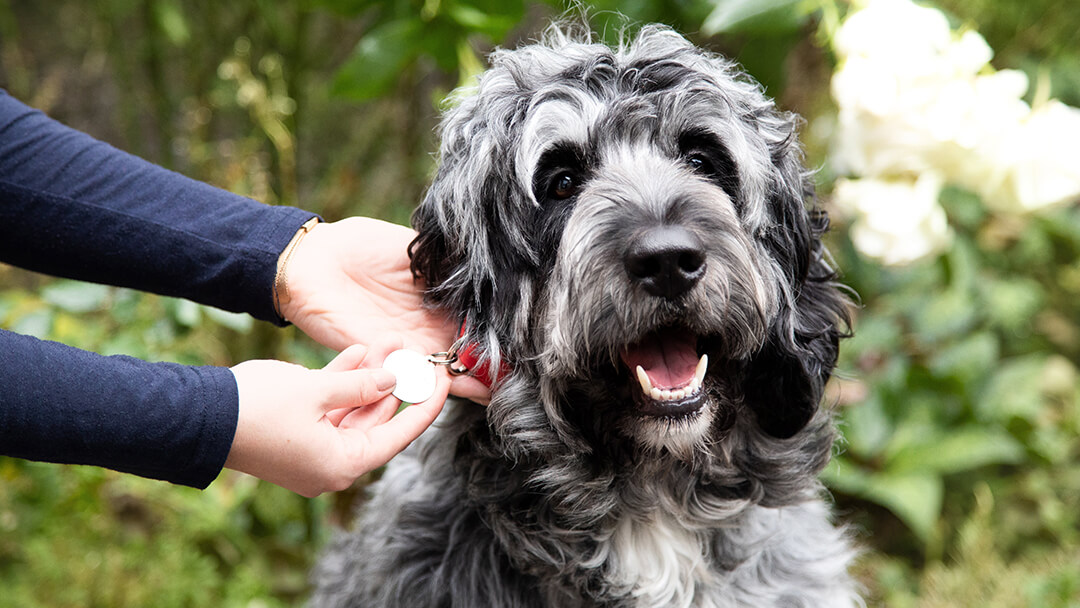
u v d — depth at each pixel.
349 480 1.96
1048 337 4.91
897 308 4.35
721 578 2.36
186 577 3.60
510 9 3.05
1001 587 3.57
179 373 1.85
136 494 3.86
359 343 2.24
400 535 2.44
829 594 2.45
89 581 3.52
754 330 2.09
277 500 3.84
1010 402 4.14
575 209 2.11
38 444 1.74
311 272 2.31
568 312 2.07
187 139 5.00
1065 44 5.68
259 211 2.37
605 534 2.29
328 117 5.38
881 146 2.96
